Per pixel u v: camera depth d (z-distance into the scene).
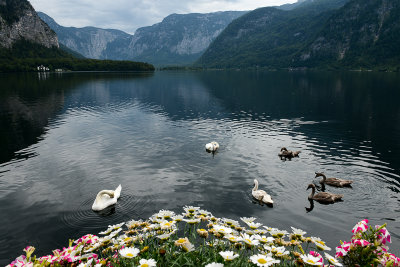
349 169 20.80
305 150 25.67
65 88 86.75
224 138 30.11
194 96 69.44
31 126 35.56
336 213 14.51
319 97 65.06
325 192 16.11
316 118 41.06
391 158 23.25
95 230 12.98
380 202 15.65
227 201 15.92
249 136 30.95
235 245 5.91
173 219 6.52
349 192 16.95
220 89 87.69
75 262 4.85
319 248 5.95
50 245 11.90
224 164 22.02
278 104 55.25
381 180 18.70
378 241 4.84
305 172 20.33
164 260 5.62
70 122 38.31
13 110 46.91
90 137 30.45
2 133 31.91
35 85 96.50
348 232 12.76
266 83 111.56
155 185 18.08
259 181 18.80
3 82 108.81
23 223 13.65
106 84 104.81
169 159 23.23
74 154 24.52
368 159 23.06
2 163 22.22
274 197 16.47
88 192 17.11
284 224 13.50
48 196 16.55
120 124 37.41
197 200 16.00
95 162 22.47
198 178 19.22
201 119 41.03
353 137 30.23
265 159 23.19
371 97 63.28
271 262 4.71
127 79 137.50
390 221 13.66
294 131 33.12
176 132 32.97
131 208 15.05
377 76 148.62
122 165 21.78
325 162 22.38
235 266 5.41
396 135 30.97
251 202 15.80
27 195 16.67
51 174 19.95
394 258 4.70
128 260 5.41
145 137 30.59
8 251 11.55
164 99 63.75
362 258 4.85
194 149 26.08
